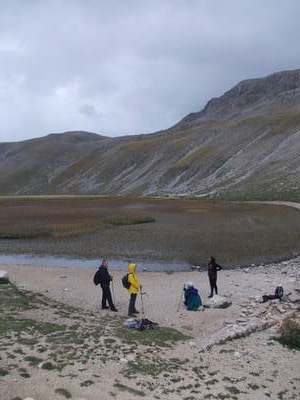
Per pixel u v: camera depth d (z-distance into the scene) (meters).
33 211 79.56
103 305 23.86
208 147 165.75
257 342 18.66
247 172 126.62
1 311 20.95
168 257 40.16
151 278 32.31
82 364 15.12
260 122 168.12
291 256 39.88
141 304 24.73
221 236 49.66
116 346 16.97
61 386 13.47
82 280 31.44
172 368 15.55
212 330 20.52
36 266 37.19
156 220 64.38
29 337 17.30
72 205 94.19
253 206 80.94
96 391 13.38
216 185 126.06
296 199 85.38
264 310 23.23
